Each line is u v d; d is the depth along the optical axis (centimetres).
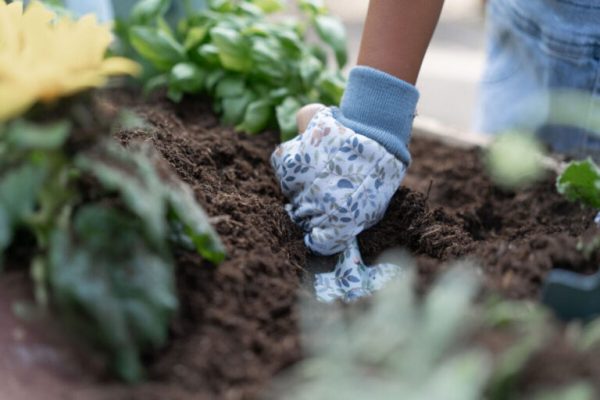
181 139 124
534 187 139
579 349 75
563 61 153
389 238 118
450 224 124
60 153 75
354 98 111
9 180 72
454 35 316
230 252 94
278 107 146
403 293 79
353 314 84
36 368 71
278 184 127
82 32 78
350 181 108
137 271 74
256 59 151
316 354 77
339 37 163
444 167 156
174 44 157
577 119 135
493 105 179
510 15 163
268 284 91
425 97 258
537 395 69
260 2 176
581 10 147
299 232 115
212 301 84
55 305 72
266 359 78
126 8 167
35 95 72
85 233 73
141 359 75
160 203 76
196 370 75
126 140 103
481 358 70
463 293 76
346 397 66
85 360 71
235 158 133
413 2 106
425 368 67
